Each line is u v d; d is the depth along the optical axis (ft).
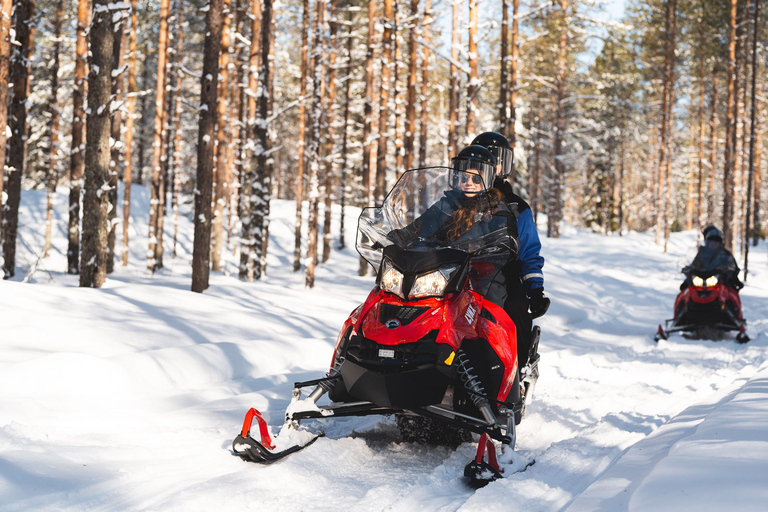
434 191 13.62
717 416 12.17
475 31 54.29
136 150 151.84
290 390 18.03
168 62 89.76
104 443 12.29
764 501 7.29
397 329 11.76
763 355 26.76
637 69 135.33
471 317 12.53
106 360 16.83
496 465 11.16
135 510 9.22
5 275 46.06
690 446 9.91
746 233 74.74
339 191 117.60
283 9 79.82
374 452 12.88
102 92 33.17
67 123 112.37
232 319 26.61
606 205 181.88
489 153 14.37
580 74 137.28
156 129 63.82
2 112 31.58
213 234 67.46
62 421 13.41
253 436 12.51
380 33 72.02
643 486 8.30
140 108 134.10
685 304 33.53
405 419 13.87
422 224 13.28
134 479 10.44
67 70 95.35
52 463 10.71
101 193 33.19
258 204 56.49
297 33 81.92
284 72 107.04
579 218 240.32
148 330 22.34
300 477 10.84
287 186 199.93
